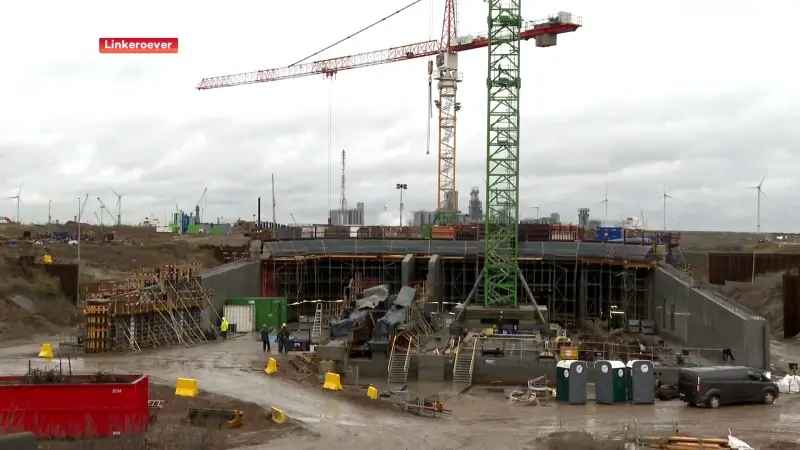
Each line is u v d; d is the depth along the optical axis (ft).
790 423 147.95
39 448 100.73
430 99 563.89
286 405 145.28
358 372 199.31
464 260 336.08
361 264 338.34
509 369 202.49
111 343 201.77
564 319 323.78
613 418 153.38
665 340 281.33
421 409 150.61
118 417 109.81
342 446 118.62
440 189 561.84
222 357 195.72
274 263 319.47
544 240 350.23
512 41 301.43
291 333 241.96
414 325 238.89
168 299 222.28
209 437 112.78
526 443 126.93
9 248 371.15
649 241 362.12
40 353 193.06
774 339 295.89
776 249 573.33
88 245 445.37
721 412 160.15
